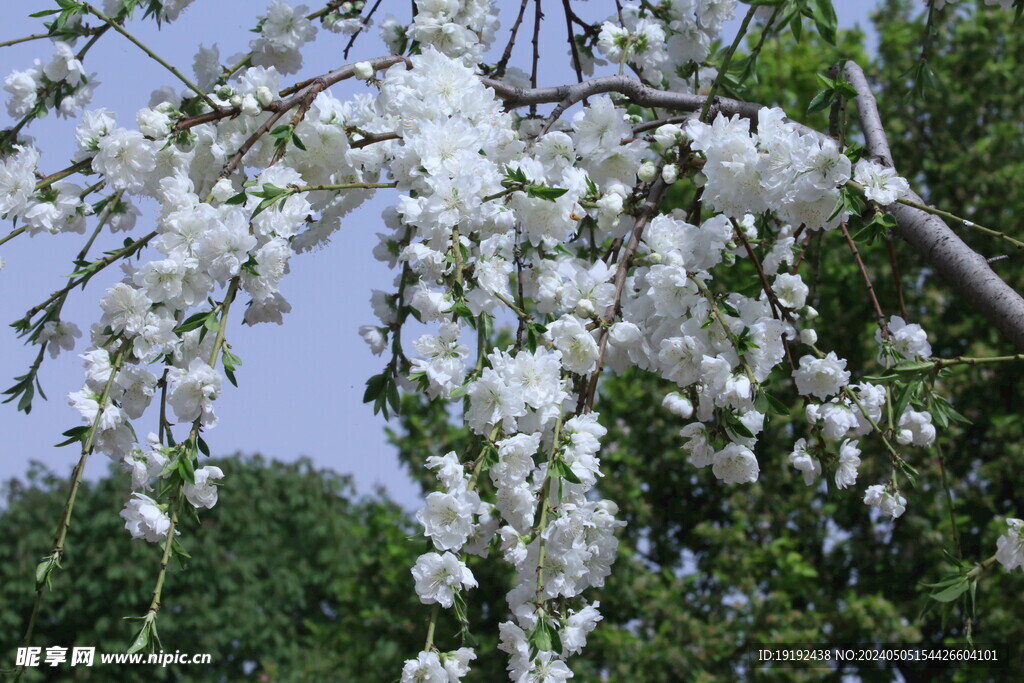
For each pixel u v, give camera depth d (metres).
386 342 1.87
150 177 1.67
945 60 4.89
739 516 4.43
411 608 4.46
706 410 1.60
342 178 1.74
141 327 1.57
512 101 1.83
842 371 1.65
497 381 1.51
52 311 1.67
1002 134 4.71
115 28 1.61
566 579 1.54
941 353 4.58
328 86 1.69
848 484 1.68
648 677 3.97
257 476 9.13
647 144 1.69
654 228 1.60
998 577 3.98
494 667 4.19
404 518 4.74
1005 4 1.77
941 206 4.68
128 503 1.52
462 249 1.58
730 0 1.90
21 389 1.69
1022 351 1.65
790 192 1.56
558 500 1.53
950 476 4.35
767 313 1.65
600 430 1.54
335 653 5.00
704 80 2.01
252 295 1.56
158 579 1.50
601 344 1.57
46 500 7.53
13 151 1.72
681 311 1.59
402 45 1.92
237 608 7.77
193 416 1.53
